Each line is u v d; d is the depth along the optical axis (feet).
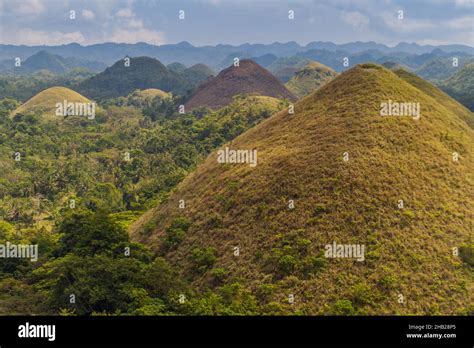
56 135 633.20
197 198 202.39
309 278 131.95
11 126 649.20
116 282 136.98
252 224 162.61
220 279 145.69
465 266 135.74
